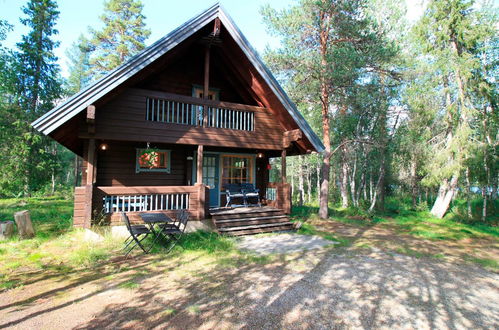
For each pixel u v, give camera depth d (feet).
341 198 73.00
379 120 54.24
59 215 34.35
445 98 50.26
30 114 54.39
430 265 19.60
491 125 47.83
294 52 40.42
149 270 16.48
